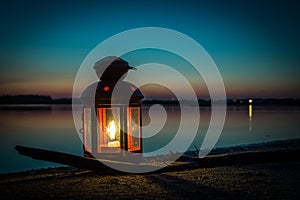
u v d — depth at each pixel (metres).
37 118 54.12
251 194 6.94
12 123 42.84
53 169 11.47
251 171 9.15
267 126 37.62
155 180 8.09
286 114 68.94
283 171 9.16
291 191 7.15
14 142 23.62
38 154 8.53
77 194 6.93
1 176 9.67
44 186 7.57
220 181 8.00
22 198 6.67
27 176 9.45
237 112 82.12
